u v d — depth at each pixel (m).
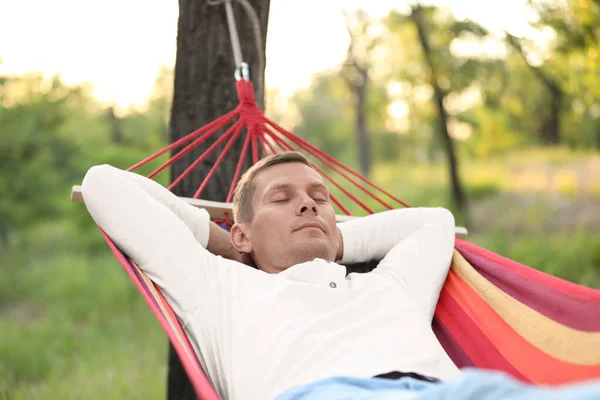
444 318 2.61
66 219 17.20
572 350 2.26
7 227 16.61
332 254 2.50
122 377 8.36
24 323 11.73
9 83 18.08
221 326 2.21
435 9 17.09
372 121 23.09
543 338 2.35
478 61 17.34
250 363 2.09
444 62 17.50
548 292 2.40
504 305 2.50
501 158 19.80
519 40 11.87
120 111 21.27
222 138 3.20
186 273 2.32
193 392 3.84
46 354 9.62
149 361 9.12
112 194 2.43
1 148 17.17
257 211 2.51
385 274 2.54
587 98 9.35
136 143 20.95
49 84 18.44
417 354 2.08
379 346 2.07
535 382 2.31
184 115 3.85
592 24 7.51
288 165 2.54
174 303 2.31
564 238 13.27
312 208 2.46
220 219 2.90
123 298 12.57
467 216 15.33
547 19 8.56
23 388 8.27
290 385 2.00
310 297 2.19
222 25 3.86
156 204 2.45
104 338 10.52
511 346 2.43
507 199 16.16
